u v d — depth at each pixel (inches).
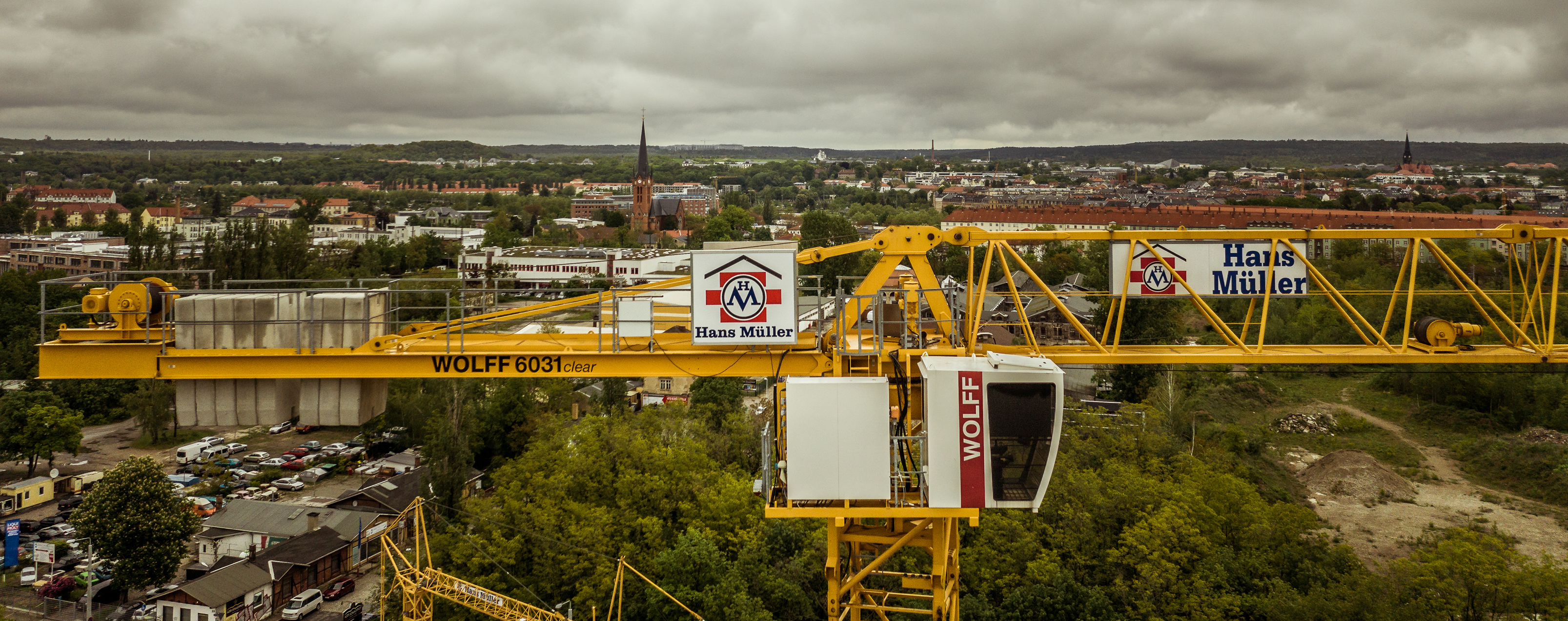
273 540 2893.7
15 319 4633.4
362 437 4089.6
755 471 3161.9
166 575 2652.6
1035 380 895.7
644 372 1073.5
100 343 1071.6
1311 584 2159.2
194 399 1094.4
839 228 7475.4
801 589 2269.9
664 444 3139.8
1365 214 7568.9
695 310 1021.2
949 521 1150.3
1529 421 3373.5
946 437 903.7
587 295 1211.2
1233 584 2165.4
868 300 1080.2
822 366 1060.5
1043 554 2225.6
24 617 2479.1
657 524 2486.5
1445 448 3378.4
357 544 2908.5
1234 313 4630.9
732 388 4082.2
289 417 1105.4
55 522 3117.6
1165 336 4037.9
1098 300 4815.5
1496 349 1134.4
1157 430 3196.4
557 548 2379.4
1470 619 1977.1
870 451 916.0
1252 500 2495.1
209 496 3393.2
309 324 1078.4
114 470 2687.0
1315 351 1130.0
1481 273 4237.2
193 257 5354.3
